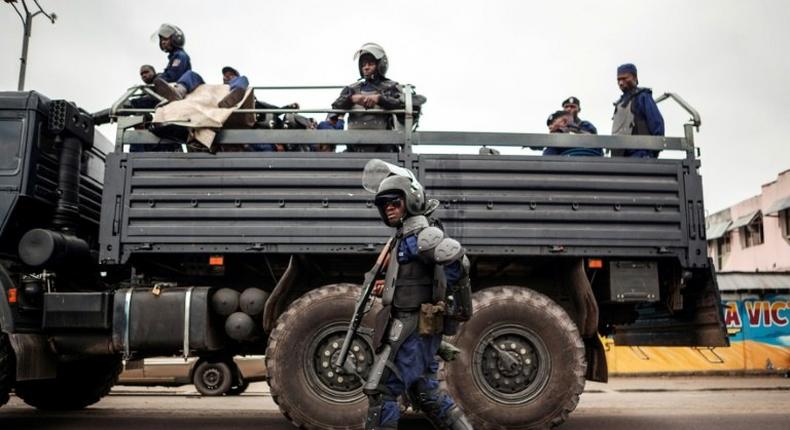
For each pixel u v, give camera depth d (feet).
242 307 19.39
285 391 17.80
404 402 14.98
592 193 18.79
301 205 18.53
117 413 24.40
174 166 18.81
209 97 19.77
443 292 12.34
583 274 18.78
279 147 20.40
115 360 25.41
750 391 42.34
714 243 96.78
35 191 19.69
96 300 19.10
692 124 19.39
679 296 19.39
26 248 19.07
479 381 17.81
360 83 20.79
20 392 24.68
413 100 19.88
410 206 12.92
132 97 21.68
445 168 18.61
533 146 19.12
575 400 17.74
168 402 31.07
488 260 19.86
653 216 18.75
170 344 18.94
